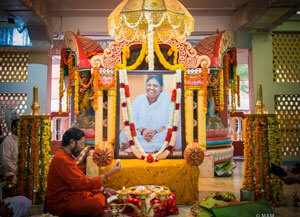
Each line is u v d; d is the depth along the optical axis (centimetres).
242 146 805
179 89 423
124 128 422
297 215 311
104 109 509
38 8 657
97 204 279
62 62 543
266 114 364
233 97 564
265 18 636
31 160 358
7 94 805
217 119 596
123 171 365
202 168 503
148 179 365
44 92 795
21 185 357
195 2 703
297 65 756
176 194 364
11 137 412
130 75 437
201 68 461
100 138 476
